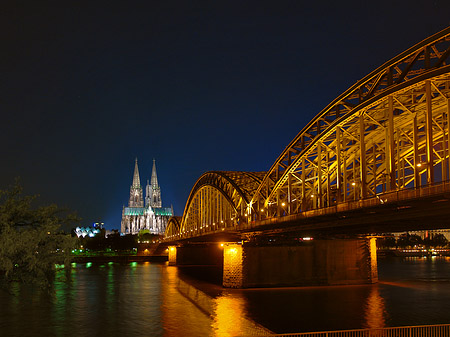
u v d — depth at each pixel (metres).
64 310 66.19
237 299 73.56
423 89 48.41
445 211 45.34
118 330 53.03
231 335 49.34
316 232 80.00
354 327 52.12
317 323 54.69
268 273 88.25
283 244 90.38
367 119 58.28
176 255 185.00
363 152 53.34
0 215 30.94
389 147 52.47
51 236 31.67
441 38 43.75
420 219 51.78
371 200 50.03
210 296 78.31
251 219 92.44
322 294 77.44
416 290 82.44
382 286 88.19
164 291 88.44
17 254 29.75
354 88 56.31
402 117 54.41
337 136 59.66
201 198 146.25
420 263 187.50
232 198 111.69
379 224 59.78
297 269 88.75
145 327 54.44
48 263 31.19
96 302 73.94
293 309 63.78
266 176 86.50
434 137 55.91
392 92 48.69
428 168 42.50
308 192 79.44
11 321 58.25
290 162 76.38
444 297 73.75
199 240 137.62
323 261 89.62
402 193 44.88
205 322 56.56
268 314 60.62
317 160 67.75
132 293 85.75
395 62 49.34
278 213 78.12
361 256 91.69
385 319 56.59
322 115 64.19
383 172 64.94
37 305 70.06
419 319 56.47
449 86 45.84
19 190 32.91
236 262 89.06
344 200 60.06
